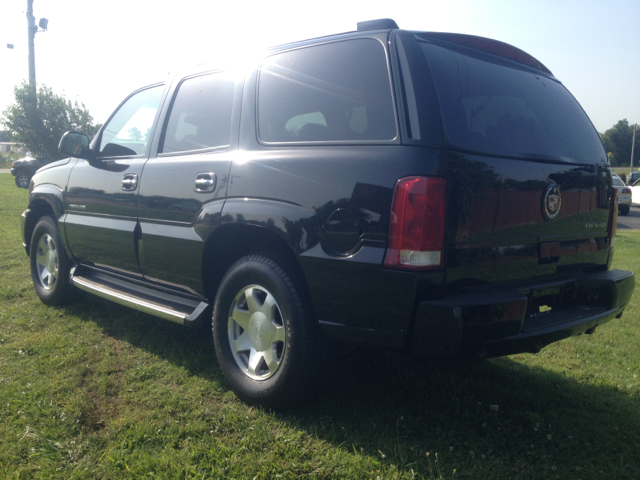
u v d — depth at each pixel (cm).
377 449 237
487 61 276
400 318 223
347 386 303
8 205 1208
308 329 254
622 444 249
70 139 397
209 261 309
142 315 428
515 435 253
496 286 242
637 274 674
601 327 445
